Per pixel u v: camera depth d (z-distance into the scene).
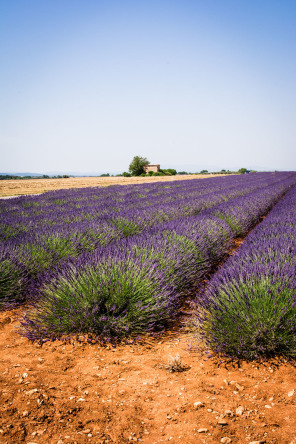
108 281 3.05
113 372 2.26
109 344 2.73
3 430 1.59
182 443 1.53
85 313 2.82
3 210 10.22
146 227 7.04
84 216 8.30
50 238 5.06
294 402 1.81
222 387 2.03
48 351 2.60
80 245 5.20
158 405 1.85
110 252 3.94
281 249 3.76
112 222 7.18
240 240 7.80
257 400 1.86
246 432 1.58
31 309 3.25
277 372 2.17
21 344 2.72
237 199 11.83
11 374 2.19
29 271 4.13
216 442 1.52
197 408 1.80
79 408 1.81
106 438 1.57
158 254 4.01
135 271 3.23
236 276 3.10
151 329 2.95
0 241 5.06
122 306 3.02
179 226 5.64
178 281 3.69
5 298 3.58
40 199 14.30
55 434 1.58
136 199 13.42
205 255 4.82
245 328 2.42
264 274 2.98
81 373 2.24
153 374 2.23
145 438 1.57
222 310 2.61
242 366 2.30
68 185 32.91
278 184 25.03
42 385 2.05
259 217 11.11
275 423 1.64
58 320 2.92
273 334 2.33
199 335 2.69
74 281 3.21
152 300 3.04
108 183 35.47
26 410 1.76
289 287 2.68
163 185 24.45
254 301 2.55
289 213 7.68
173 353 2.57
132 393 1.98
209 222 6.44
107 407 1.83
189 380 2.14
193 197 13.96
